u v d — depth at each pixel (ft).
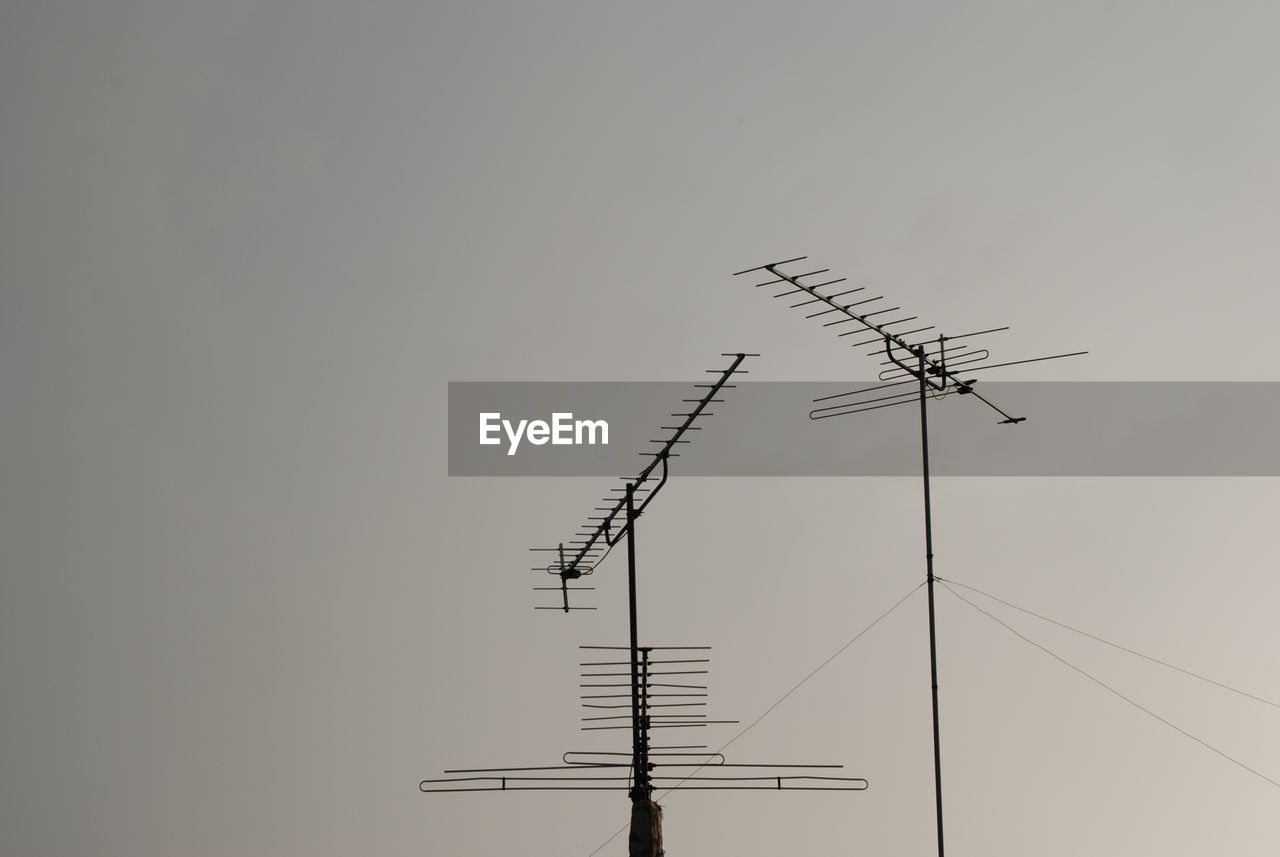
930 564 68.74
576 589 68.18
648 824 60.39
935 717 66.80
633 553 65.26
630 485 66.54
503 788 61.98
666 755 62.44
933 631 68.08
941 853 65.05
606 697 63.93
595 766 61.82
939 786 65.87
